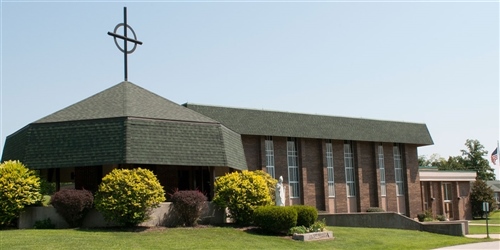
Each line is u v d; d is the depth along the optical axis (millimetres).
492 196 58812
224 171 31203
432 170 56344
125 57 30359
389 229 30750
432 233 30484
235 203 25016
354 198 44531
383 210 44219
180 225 24172
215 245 20000
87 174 27547
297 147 41812
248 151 38875
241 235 22672
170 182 29094
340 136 43188
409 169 48438
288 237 23391
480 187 58250
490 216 62531
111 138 24047
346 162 44750
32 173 24297
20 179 23125
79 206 22781
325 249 21516
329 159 43594
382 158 46969
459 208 55469
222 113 37562
